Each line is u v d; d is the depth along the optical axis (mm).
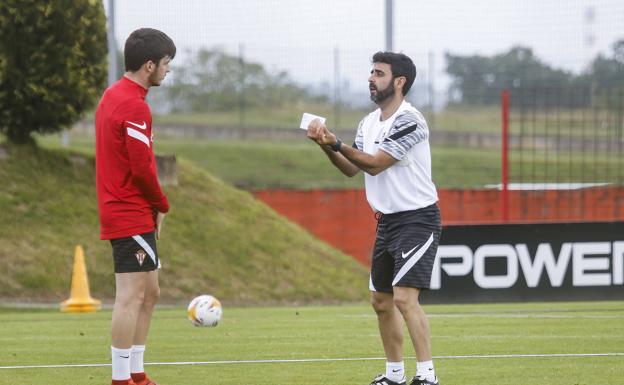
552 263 47594
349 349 31906
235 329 38312
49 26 60812
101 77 63500
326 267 66500
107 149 22125
